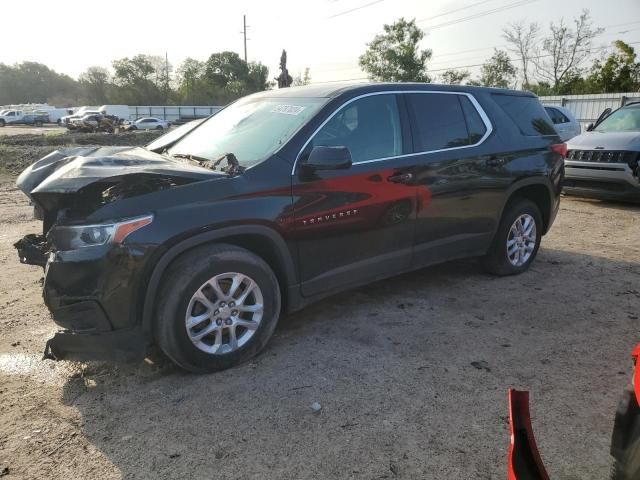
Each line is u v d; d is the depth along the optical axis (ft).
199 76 296.30
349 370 11.53
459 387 10.84
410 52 176.35
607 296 16.03
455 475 8.34
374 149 13.58
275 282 12.03
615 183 29.19
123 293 10.18
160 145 15.52
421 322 14.07
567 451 8.91
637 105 33.14
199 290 10.80
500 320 14.21
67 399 10.53
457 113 15.78
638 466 5.40
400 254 14.37
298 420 9.73
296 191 12.00
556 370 11.56
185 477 8.32
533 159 17.35
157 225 10.32
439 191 14.75
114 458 8.76
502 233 17.20
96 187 11.19
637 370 5.95
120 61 276.62
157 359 12.03
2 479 8.24
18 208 30.83
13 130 156.66
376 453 8.84
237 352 11.59
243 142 13.28
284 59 80.59
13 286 16.96
